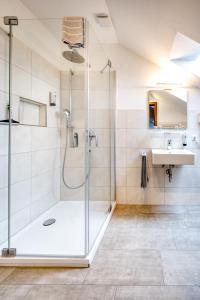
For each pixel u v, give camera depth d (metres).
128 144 3.35
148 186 3.35
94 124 2.53
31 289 1.49
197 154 3.28
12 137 2.12
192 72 2.75
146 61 3.28
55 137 2.84
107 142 2.96
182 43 2.28
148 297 1.40
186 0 1.59
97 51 2.59
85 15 2.50
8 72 2.05
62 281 1.57
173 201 3.34
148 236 2.28
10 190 2.06
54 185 2.79
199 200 3.31
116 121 3.35
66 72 2.80
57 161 2.85
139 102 3.32
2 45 1.97
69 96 2.81
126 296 1.41
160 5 1.81
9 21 1.98
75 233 2.25
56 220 2.54
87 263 1.73
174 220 2.73
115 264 1.77
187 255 1.90
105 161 2.84
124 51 3.30
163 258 1.85
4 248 1.85
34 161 2.50
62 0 2.19
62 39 2.24
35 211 2.52
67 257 1.78
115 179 3.37
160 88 3.28
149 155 3.33
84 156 2.52
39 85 2.59
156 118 3.30
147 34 2.48
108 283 1.54
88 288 1.49
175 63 2.78
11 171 2.10
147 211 3.08
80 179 2.75
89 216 2.06
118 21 2.54
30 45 2.36
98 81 2.65
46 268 1.73
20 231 2.23
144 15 2.11
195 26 1.82
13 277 1.62
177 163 2.85
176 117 3.28
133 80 3.31
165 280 1.56
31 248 1.92
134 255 1.90
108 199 2.93
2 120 1.98
